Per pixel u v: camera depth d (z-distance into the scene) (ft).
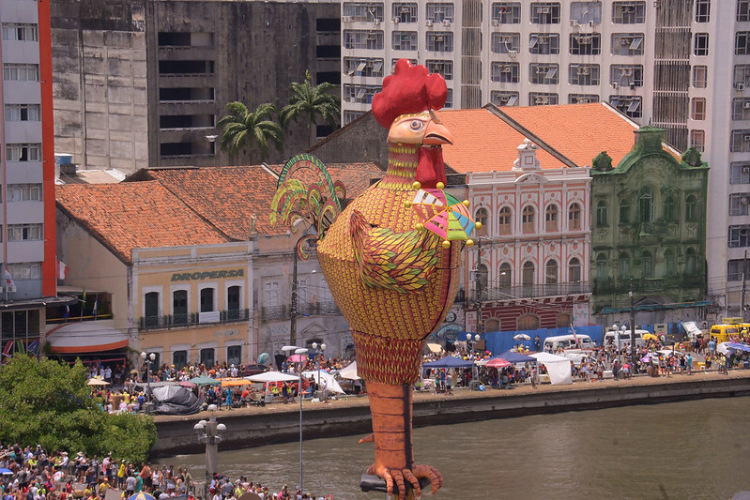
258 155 535.19
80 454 282.56
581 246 416.67
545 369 378.12
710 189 441.68
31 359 301.84
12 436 289.53
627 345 402.72
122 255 350.84
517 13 504.84
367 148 430.61
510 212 405.39
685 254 432.66
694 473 314.35
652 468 317.42
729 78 441.68
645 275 428.15
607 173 417.08
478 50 516.32
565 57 493.77
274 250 370.94
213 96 536.42
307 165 226.79
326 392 342.85
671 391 373.81
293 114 533.96
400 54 529.04
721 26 442.09
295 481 302.66
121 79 521.65
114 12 519.60
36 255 349.41
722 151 441.68
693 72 449.06
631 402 370.12
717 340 411.13
